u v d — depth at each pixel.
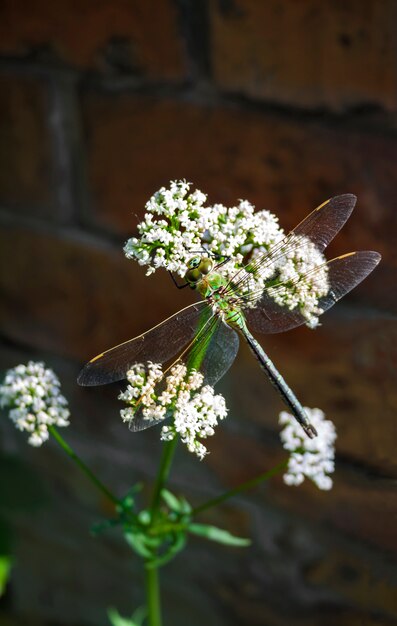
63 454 0.61
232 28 0.47
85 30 0.51
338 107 0.45
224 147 0.49
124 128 0.52
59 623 0.67
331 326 0.48
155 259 0.36
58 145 0.55
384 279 0.46
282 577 0.56
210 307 0.39
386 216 0.46
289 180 0.48
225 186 0.50
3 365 0.62
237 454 0.54
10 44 0.54
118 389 0.57
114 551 0.62
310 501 0.53
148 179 0.52
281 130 0.47
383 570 0.51
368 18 0.43
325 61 0.45
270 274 0.38
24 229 0.58
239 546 0.57
